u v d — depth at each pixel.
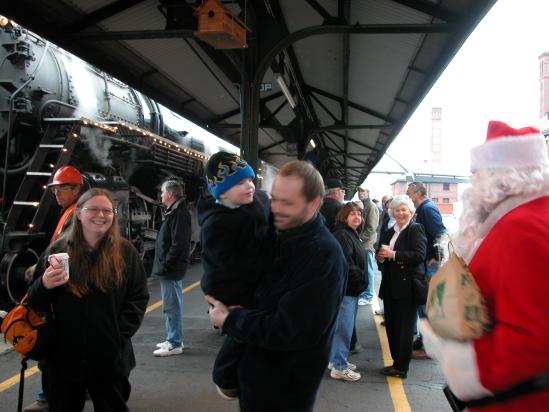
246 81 5.03
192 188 11.07
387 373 3.90
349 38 5.57
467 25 4.14
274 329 1.60
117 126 6.89
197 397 3.48
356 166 20.05
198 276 9.06
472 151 1.42
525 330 1.10
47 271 2.16
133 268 2.47
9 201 6.30
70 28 4.46
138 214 8.26
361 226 5.86
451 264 1.33
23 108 5.82
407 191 4.89
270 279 1.72
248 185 1.67
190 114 8.02
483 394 1.22
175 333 4.41
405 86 6.89
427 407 3.32
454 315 1.26
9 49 5.95
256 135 5.03
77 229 2.35
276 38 5.01
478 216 1.40
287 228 1.71
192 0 4.57
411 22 5.05
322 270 1.66
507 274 1.16
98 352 2.27
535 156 1.29
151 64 5.99
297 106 8.27
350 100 8.48
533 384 1.12
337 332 3.82
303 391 1.74
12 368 4.05
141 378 3.83
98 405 2.35
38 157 5.83
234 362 1.87
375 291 7.93
